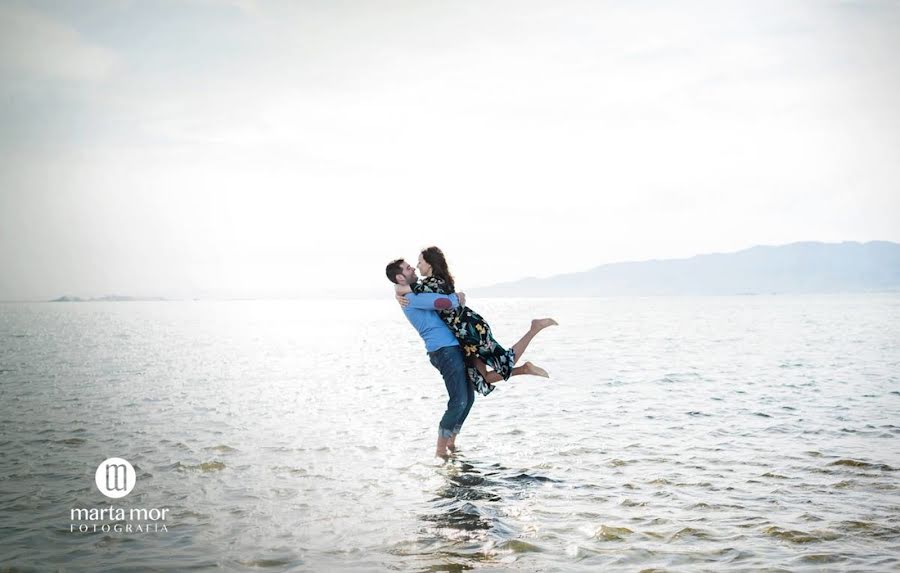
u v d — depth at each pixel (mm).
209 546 4340
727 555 4043
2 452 7168
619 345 22312
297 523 4805
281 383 13656
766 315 54656
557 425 8461
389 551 4211
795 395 10414
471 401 7293
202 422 9039
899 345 20281
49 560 4102
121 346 27109
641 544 4258
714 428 8008
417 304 7238
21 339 32344
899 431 7680
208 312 137625
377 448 7395
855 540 4270
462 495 5492
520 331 35500
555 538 4402
